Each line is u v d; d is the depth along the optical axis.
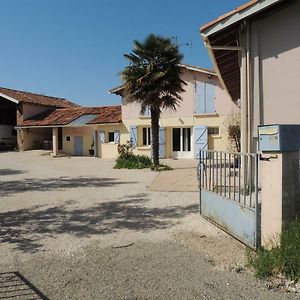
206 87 23.67
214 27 8.29
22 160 25.33
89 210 8.62
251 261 4.72
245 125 8.45
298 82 7.78
